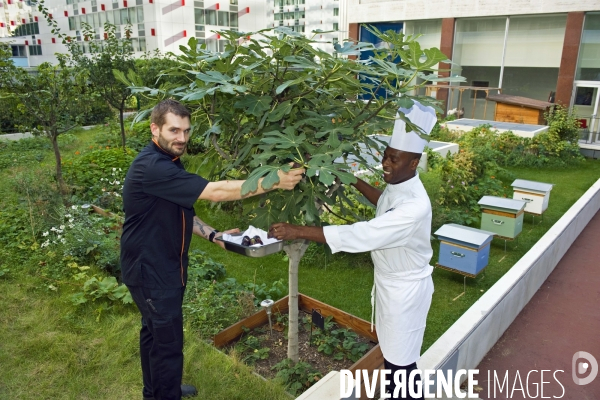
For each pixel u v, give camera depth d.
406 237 2.44
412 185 2.55
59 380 3.28
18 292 4.48
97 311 4.11
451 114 17.81
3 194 7.70
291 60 2.27
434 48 2.00
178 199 2.28
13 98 7.44
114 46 10.42
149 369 2.79
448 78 2.36
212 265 5.31
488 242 5.23
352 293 5.07
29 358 3.51
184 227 2.48
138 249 2.41
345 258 5.83
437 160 8.67
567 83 16.22
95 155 9.24
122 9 28.50
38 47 37.44
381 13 20.23
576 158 12.68
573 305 5.09
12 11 39.69
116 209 7.10
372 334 3.83
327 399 2.54
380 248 2.44
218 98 2.76
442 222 6.90
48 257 5.16
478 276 5.61
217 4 28.08
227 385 3.18
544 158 12.20
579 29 15.66
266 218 2.64
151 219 2.38
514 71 18.05
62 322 4.01
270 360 3.62
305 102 2.76
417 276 2.61
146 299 2.44
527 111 15.66
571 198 9.22
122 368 3.44
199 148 8.71
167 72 2.66
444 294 5.15
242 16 29.30
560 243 6.13
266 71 2.53
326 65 2.47
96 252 5.25
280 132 2.47
